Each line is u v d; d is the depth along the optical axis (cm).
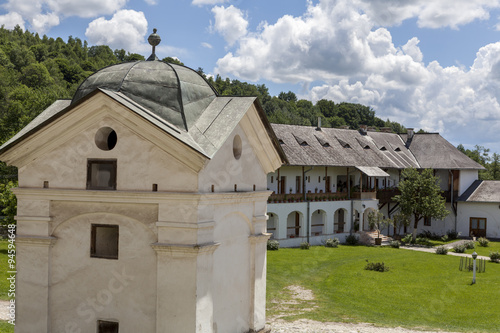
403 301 2542
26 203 1120
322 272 3228
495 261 3919
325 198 4734
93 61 14350
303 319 2084
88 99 1047
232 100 1202
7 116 5450
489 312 2344
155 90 1134
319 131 5456
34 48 13200
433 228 5741
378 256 3997
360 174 5012
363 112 13312
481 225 5550
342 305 2403
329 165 4772
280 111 10719
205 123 1148
